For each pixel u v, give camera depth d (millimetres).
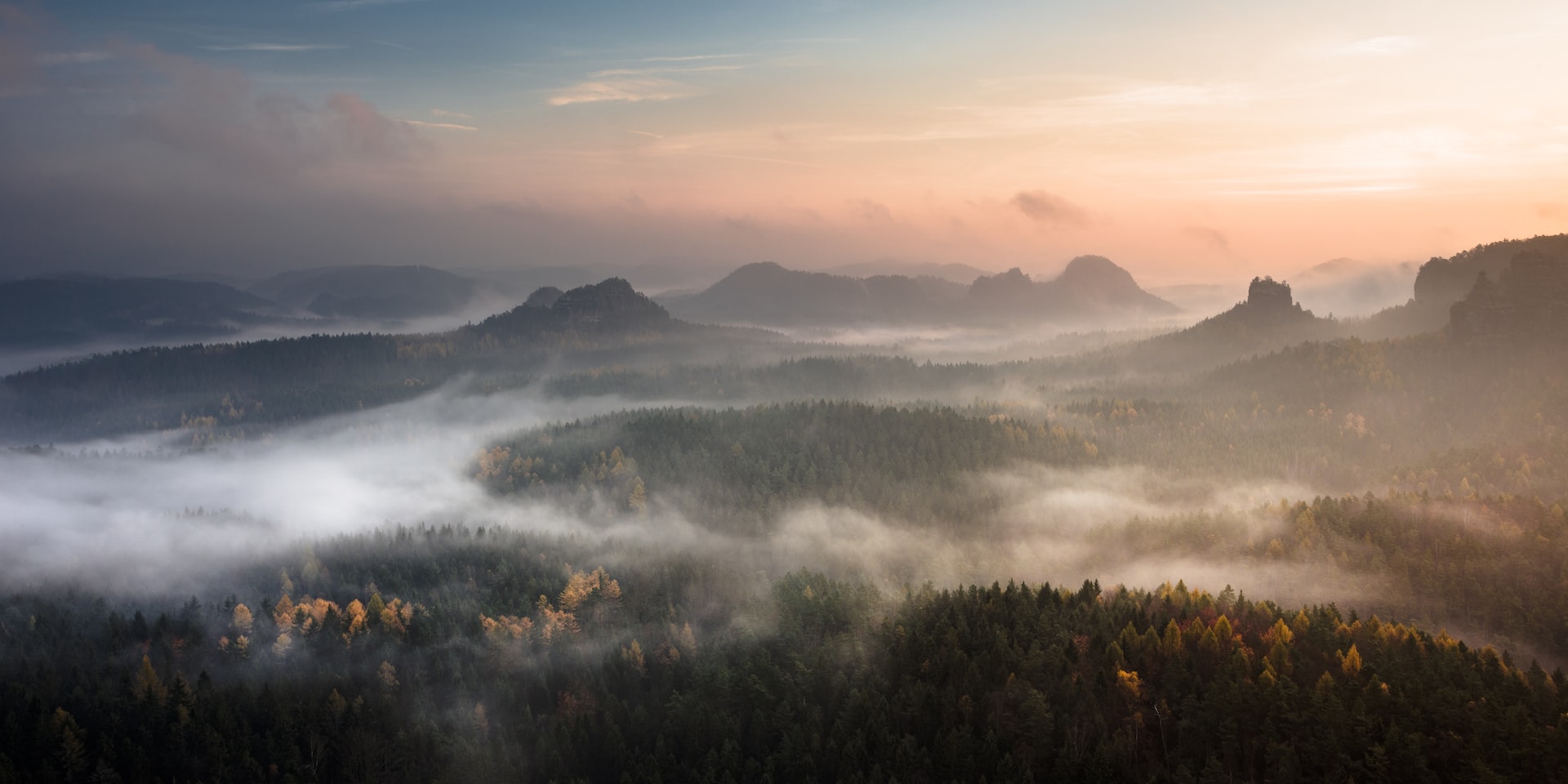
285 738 170625
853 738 142000
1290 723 120375
